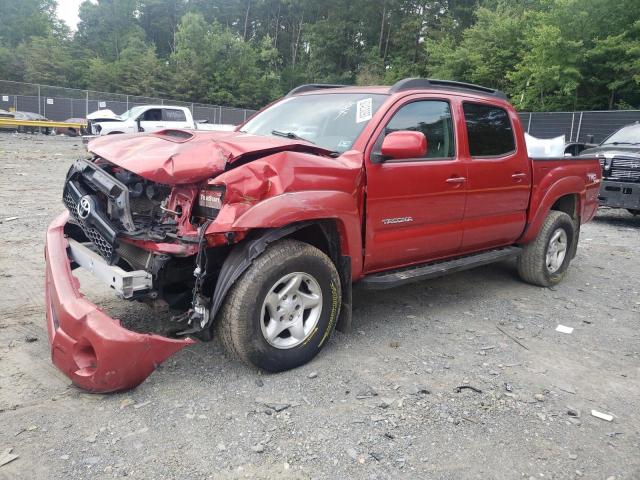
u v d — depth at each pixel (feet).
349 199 12.29
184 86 174.81
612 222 37.47
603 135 73.77
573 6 86.74
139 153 11.63
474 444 9.83
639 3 84.07
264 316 11.63
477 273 21.66
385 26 199.41
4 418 9.76
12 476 8.29
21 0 241.55
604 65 87.10
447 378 12.30
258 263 11.14
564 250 20.47
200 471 8.65
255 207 10.66
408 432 10.06
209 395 10.89
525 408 11.19
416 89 14.88
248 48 182.09
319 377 11.91
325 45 196.03
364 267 13.57
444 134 15.38
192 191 11.26
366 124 13.61
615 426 10.75
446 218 15.28
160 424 9.81
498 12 123.44
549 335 15.39
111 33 238.27
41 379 11.19
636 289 20.61
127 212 11.24
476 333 15.17
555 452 9.75
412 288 19.17
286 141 12.19
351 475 8.78
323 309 12.42
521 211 18.26
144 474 8.50
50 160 56.24
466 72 122.31
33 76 181.68
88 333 9.95
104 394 10.66
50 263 11.77
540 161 18.67
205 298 11.09
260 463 8.93
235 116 133.49
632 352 14.49
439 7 180.86
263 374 11.87
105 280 11.21
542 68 90.74
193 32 178.50
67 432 9.44
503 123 17.51
